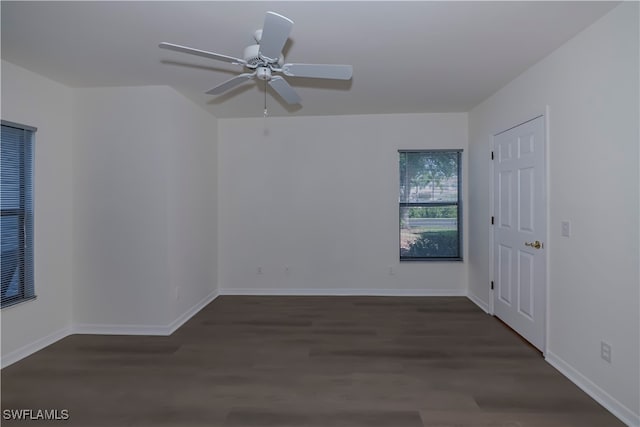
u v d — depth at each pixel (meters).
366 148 4.74
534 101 3.01
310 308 4.26
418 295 4.76
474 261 4.47
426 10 2.13
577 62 2.46
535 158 3.02
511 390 2.44
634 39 1.98
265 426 2.08
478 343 3.22
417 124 4.68
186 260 3.87
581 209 2.44
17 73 2.91
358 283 4.80
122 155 3.46
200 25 2.30
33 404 2.31
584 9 2.12
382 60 2.88
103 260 3.50
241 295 4.85
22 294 3.00
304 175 4.80
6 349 2.84
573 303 2.54
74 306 3.52
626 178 2.05
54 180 3.29
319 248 4.82
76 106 3.48
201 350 3.11
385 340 3.31
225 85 2.54
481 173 4.19
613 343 2.16
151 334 3.47
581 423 2.08
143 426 2.09
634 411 2.02
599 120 2.26
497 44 2.60
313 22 2.26
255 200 4.85
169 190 3.47
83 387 2.51
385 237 4.76
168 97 3.44
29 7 2.06
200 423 2.12
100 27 2.31
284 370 2.74
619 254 2.11
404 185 4.78
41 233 3.16
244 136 4.83
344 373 2.69
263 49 2.05
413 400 2.33
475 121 4.36
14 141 2.92
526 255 3.21
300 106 4.27
